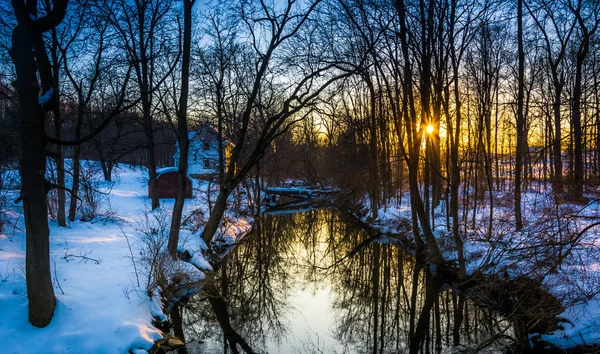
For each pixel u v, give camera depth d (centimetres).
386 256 1603
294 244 1884
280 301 1124
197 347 809
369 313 1042
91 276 856
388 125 2345
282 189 3178
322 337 886
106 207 1891
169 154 5666
